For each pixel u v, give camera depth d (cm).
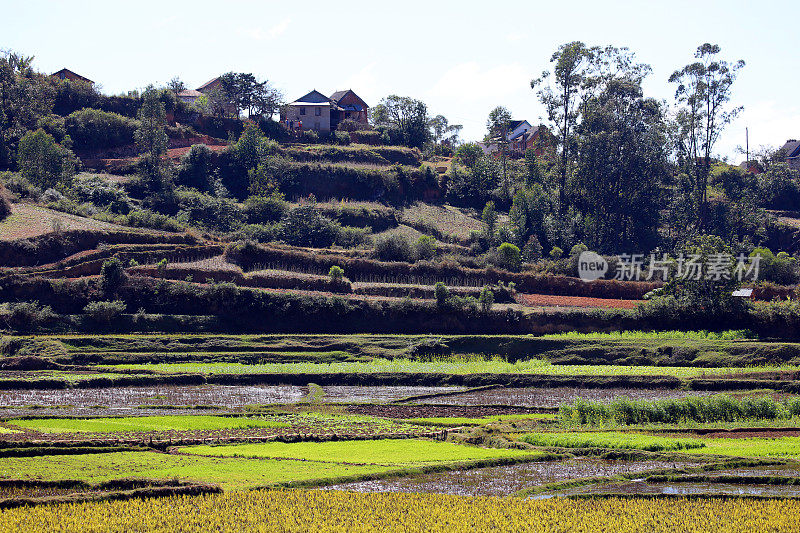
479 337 11012
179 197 15500
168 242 13125
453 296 11838
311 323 11438
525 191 17100
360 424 7050
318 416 7406
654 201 17075
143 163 16950
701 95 16912
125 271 11506
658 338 10938
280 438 6256
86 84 19512
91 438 5947
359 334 11319
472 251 15388
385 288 12475
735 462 5369
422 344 10788
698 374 9319
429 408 8000
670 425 6969
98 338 10125
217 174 17212
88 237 12412
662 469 5319
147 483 4712
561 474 5272
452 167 19662
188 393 8575
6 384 8500
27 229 12194
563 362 10450
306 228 14712
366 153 19350
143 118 17038
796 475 5112
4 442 5541
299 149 19100
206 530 4022
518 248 14900
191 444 6019
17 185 14000
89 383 8712
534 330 11619
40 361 9325
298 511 4319
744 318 11419
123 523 4081
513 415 7638
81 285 10888
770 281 13938
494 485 5009
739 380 8781
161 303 11138
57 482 4656
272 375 9319
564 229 16525
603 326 11681
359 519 4216
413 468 5272
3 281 10588
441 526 4116
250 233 14438
